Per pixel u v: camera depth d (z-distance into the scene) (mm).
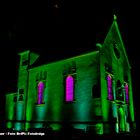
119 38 26953
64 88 22469
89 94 20141
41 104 24469
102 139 15766
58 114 22359
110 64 22688
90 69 20594
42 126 23625
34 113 25125
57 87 23250
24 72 28109
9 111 28234
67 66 22750
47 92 24219
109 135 17547
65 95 22281
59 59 23531
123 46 27609
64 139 16109
